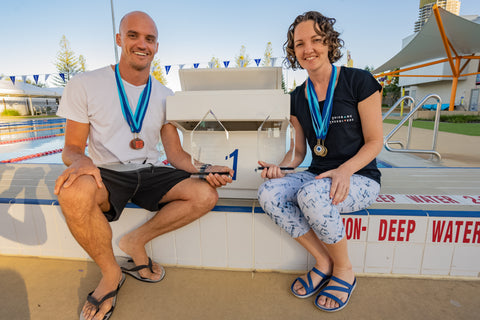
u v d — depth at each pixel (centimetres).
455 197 151
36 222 151
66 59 2533
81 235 101
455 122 1341
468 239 126
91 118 124
